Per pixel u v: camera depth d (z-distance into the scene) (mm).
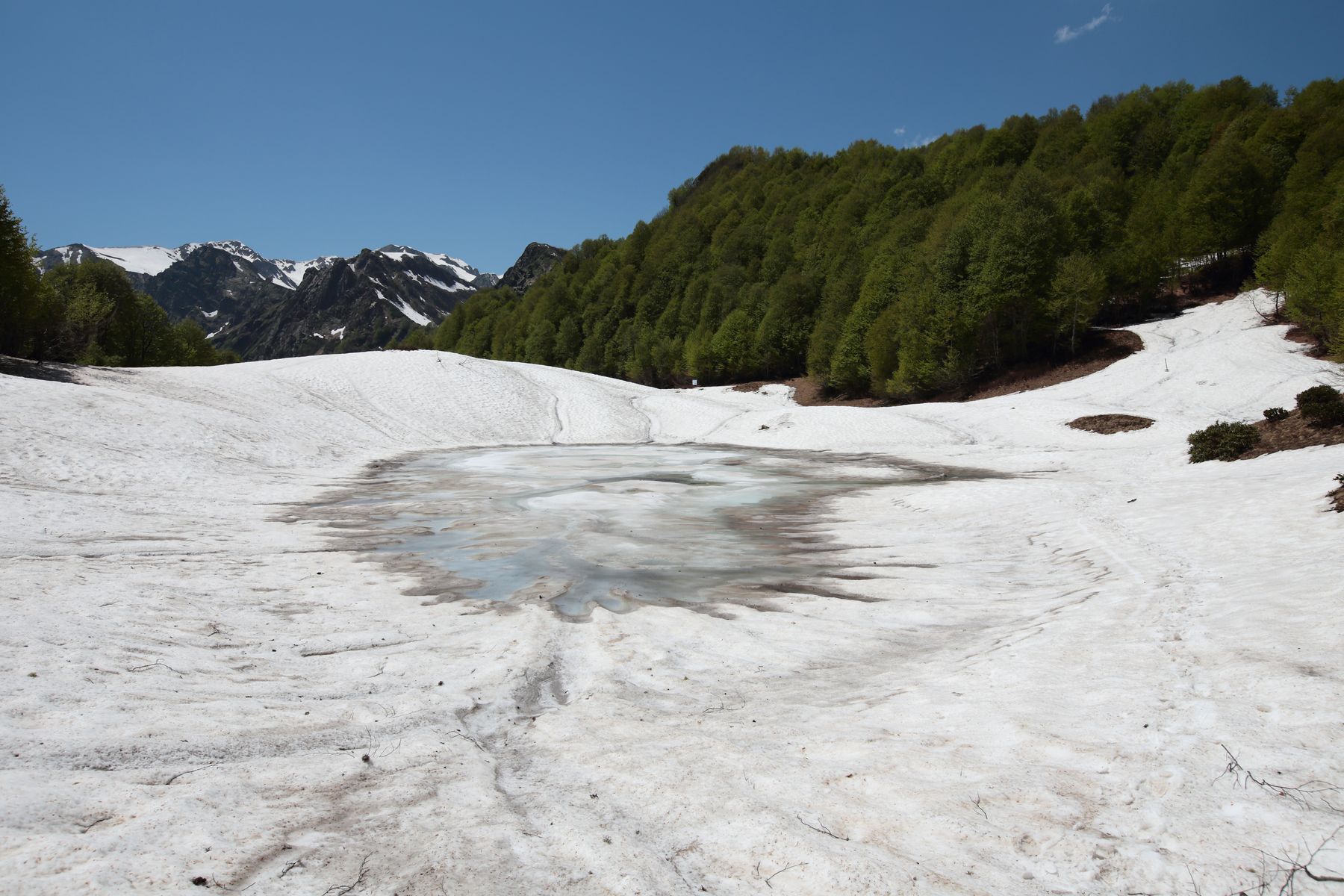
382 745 4320
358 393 35812
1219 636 5273
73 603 6660
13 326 28984
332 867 2893
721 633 7023
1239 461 15219
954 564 9875
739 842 3170
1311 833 2797
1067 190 52094
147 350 51719
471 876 2873
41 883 2533
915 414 33938
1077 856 2906
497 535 12250
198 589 7988
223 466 19328
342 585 8812
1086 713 4281
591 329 89875
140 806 3207
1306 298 31719
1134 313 46969
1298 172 43500
